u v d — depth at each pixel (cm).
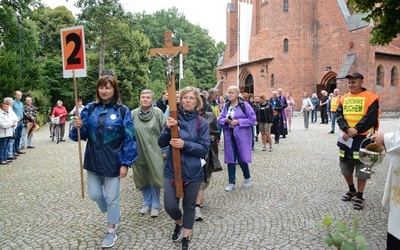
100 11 3186
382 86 3016
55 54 4544
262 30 3706
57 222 495
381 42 679
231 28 3991
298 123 2253
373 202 557
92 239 432
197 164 382
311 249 391
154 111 520
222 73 4088
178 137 370
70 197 622
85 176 795
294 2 3097
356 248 181
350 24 2850
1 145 966
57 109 1484
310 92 3138
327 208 534
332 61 2989
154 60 6022
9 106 992
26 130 1273
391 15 630
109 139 391
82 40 465
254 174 782
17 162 1002
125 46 3919
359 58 2761
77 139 412
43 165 945
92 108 405
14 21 2239
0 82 1970
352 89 533
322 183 692
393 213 292
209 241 419
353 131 516
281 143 1291
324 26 3050
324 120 2222
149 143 508
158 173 507
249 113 644
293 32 3105
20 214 534
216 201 583
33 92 2586
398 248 293
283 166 866
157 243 417
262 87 3334
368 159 343
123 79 4103
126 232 453
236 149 656
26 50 2403
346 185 673
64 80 3803
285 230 448
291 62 3111
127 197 617
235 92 650
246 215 509
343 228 185
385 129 1722
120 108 402
